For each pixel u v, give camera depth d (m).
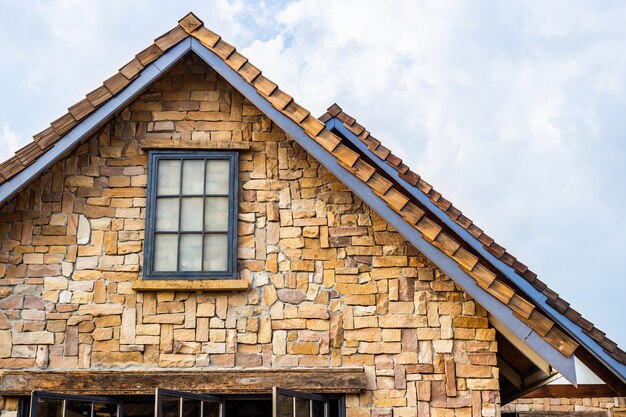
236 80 8.27
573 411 13.39
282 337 8.13
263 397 8.24
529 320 7.29
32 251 8.34
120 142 8.66
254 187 8.55
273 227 8.43
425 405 7.95
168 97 8.80
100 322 8.18
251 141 8.67
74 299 8.23
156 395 6.86
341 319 8.18
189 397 7.45
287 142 8.66
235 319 8.18
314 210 8.47
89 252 8.35
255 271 8.31
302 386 7.93
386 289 8.24
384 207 7.82
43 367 8.05
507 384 11.17
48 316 8.19
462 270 7.59
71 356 8.09
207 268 8.32
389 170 10.07
